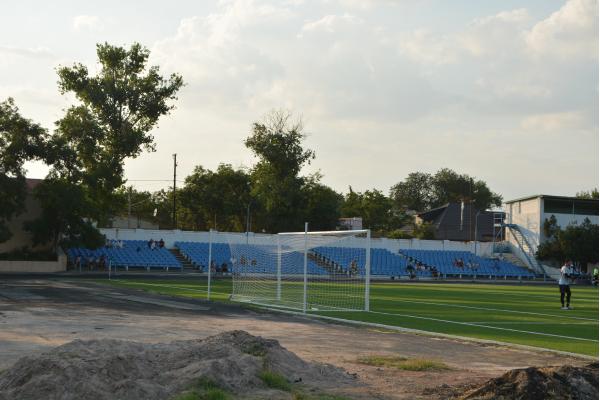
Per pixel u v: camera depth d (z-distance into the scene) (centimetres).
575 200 7969
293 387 930
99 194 6312
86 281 4200
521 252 8038
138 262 6128
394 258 7231
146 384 834
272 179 8162
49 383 809
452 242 7912
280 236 3008
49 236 5734
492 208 15275
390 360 1234
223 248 6769
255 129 8131
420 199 15388
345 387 950
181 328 1734
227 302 2750
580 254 7356
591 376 898
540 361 1307
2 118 5425
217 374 891
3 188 5325
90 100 6300
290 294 3297
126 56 6444
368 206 10312
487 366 1219
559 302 3428
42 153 5547
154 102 6444
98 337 1502
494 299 3559
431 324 2075
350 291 3881
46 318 1884
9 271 5394
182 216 9631
